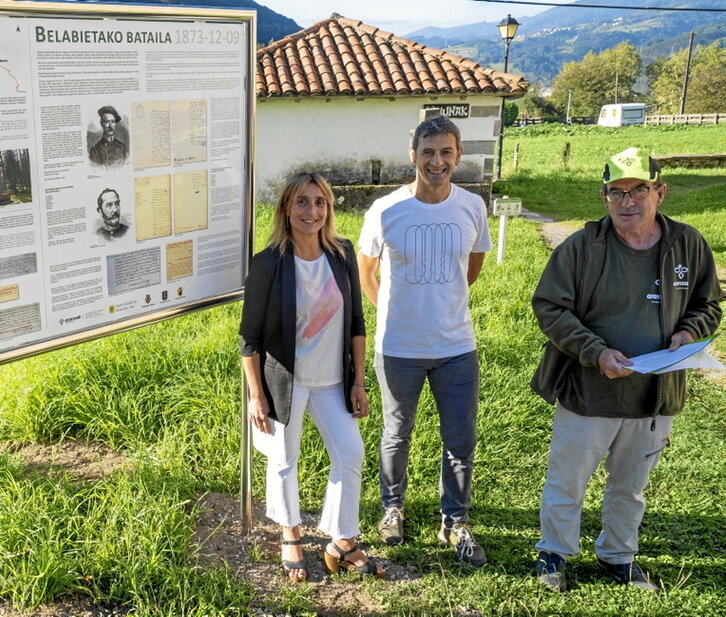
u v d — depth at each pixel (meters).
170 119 2.99
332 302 3.13
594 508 4.04
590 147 33.97
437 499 4.02
